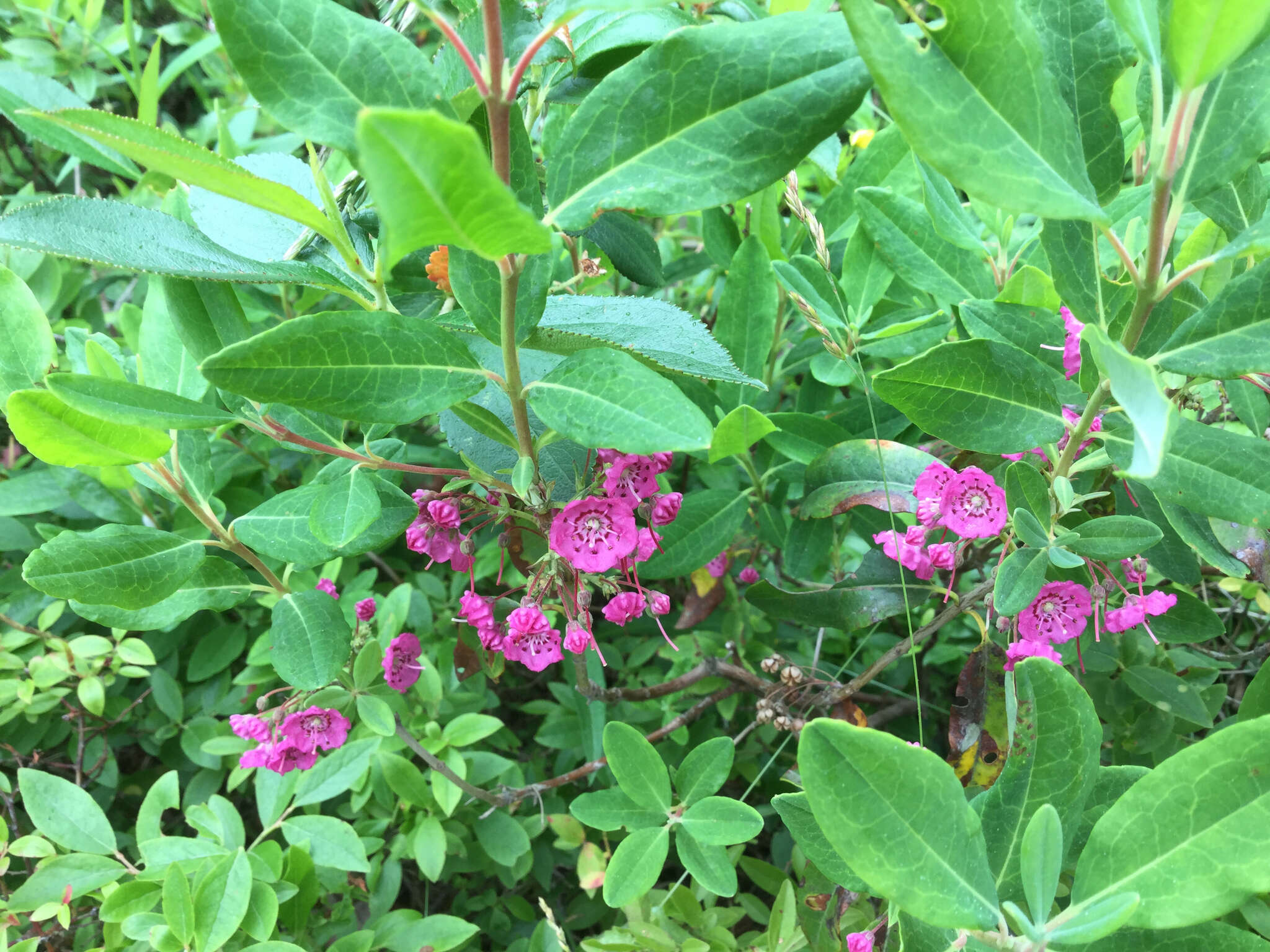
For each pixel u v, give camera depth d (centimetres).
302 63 12
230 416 15
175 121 39
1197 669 20
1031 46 11
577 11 11
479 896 22
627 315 16
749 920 22
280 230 16
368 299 14
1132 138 20
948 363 14
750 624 22
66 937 19
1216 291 17
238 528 17
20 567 24
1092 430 15
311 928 20
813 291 20
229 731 22
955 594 18
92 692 21
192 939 16
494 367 16
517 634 15
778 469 22
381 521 17
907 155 22
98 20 32
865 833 11
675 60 12
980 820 13
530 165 13
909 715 23
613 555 15
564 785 23
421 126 8
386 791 21
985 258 20
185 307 15
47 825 18
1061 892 14
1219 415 19
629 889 16
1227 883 11
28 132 23
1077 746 12
